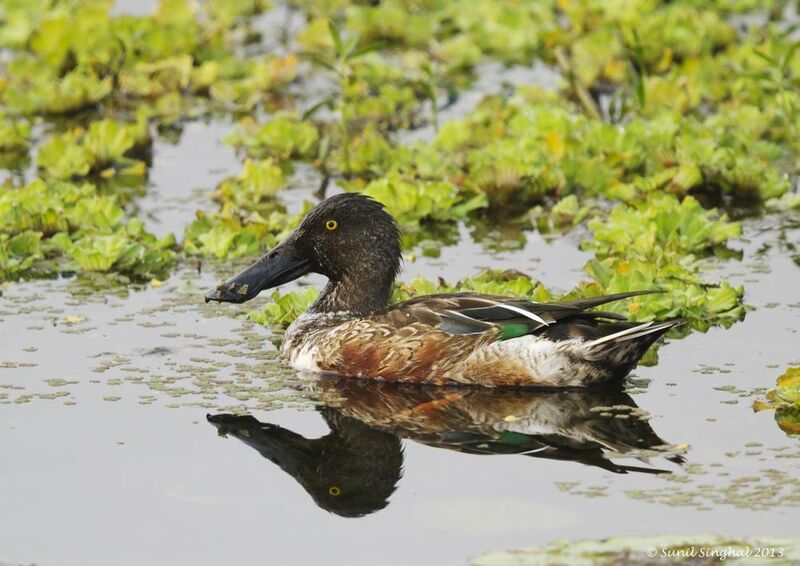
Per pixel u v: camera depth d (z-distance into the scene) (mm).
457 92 24953
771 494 10992
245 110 24234
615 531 10430
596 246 17750
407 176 20328
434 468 11695
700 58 24406
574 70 24516
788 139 21844
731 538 10141
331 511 10891
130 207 19719
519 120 21906
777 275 16766
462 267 17281
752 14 27703
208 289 16531
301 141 22172
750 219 19125
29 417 12703
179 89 25094
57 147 21156
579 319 13781
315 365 14102
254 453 12016
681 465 11609
